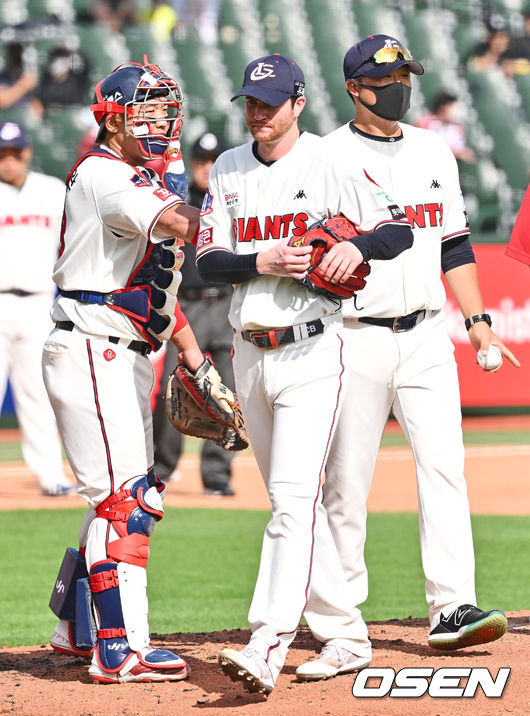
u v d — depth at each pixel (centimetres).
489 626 1628
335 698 1440
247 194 1498
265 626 1410
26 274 3612
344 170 1498
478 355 1744
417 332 1683
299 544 1440
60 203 3644
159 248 1592
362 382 1662
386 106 1662
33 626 2150
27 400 3744
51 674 1636
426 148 1716
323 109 6575
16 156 3550
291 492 1453
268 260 1414
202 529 3203
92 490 1578
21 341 3666
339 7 6825
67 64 6047
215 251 1483
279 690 1489
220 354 3450
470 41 6781
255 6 6731
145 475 1596
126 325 1565
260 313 1472
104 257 1552
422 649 1734
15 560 2791
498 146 6481
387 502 3775
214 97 6369
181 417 1681
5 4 6228
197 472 4412
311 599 1552
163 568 2703
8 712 1419
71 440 1581
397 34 6794
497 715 1366
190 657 1727
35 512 3453
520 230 1859
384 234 1466
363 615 2219
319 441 1468
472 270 1780
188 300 3438
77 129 6009
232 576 2620
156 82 1558
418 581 2597
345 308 1652
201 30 6588
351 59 1669
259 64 1454
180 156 1722
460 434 1712
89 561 1576
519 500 3778
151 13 6538
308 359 1473
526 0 6931
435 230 1695
